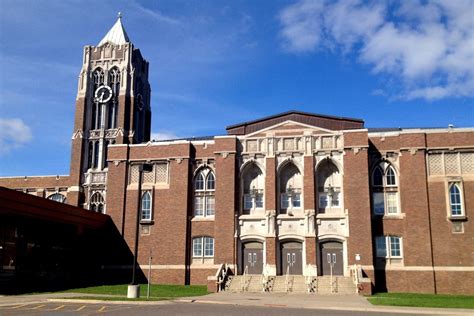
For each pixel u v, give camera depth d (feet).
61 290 132.05
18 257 147.13
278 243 165.37
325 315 79.97
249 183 174.91
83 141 254.06
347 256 157.89
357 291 138.00
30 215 138.92
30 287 141.28
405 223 158.71
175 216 174.09
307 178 166.30
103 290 132.26
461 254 153.07
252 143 174.60
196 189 177.99
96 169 249.96
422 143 162.20
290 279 152.56
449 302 107.86
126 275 172.96
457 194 157.69
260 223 167.84
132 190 180.24
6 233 142.61
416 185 159.74
